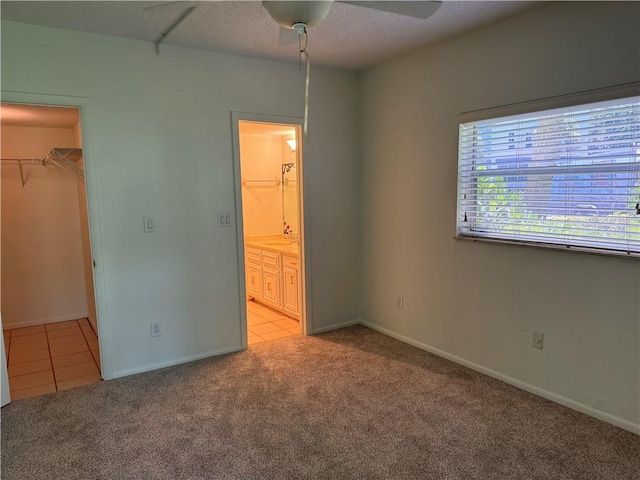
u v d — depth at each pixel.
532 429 2.39
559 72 2.50
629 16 2.19
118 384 3.02
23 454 2.23
